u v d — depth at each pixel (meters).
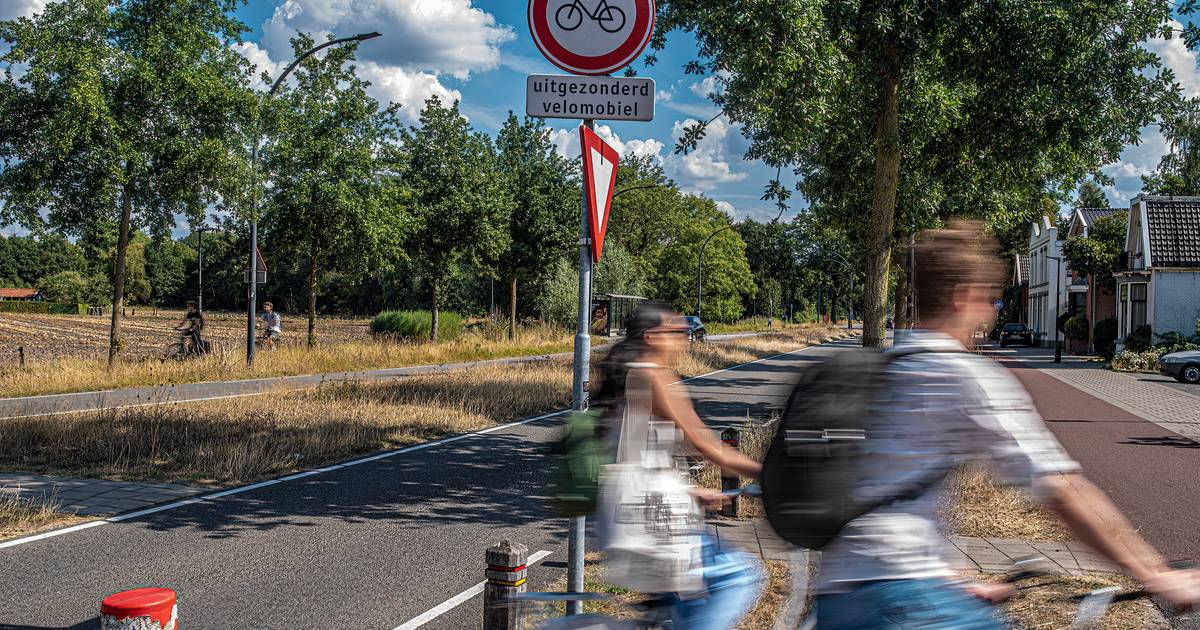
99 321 61.00
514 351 32.09
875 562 2.19
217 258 99.81
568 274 45.78
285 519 7.21
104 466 9.16
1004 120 12.23
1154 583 2.04
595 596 3.48
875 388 2.21
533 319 46.31
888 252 12.05
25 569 5.71
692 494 3.48
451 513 7.52
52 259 119.94
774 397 18.34
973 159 13.32
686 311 71.75
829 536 2.22
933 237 2.44
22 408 13.51
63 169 16.81
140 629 3.34
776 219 12.70
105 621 3.35
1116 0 10.95
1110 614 4.04
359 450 10.73
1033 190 14.28
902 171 13.84
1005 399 2.17
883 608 2.16
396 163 25.03
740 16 9.05
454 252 31.44
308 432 11.06
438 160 30.50
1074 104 11.48
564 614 3.57
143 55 17.14
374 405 13.94
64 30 16.48
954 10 10.87
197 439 10.48
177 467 9.23
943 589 2.20
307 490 8.37
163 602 3.39
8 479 8.49
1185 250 32.50
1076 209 49.56
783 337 62.41
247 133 18.36
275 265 28.69
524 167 36.88
